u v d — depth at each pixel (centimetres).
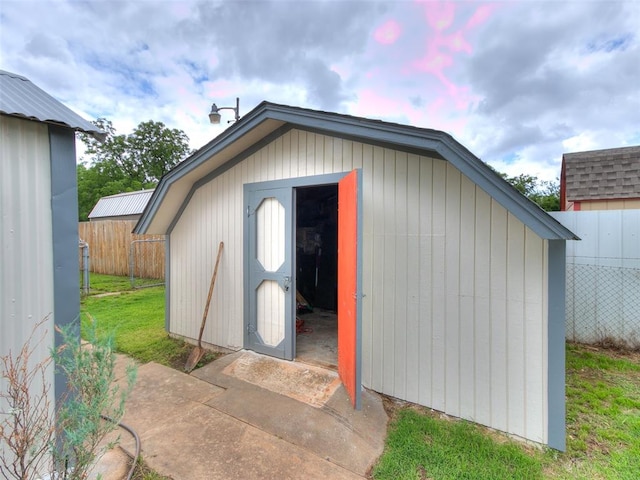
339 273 317
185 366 377
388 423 254
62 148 181
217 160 396
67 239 183
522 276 236
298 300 587
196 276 448
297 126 345
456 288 262
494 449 219
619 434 235
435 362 271
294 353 357
